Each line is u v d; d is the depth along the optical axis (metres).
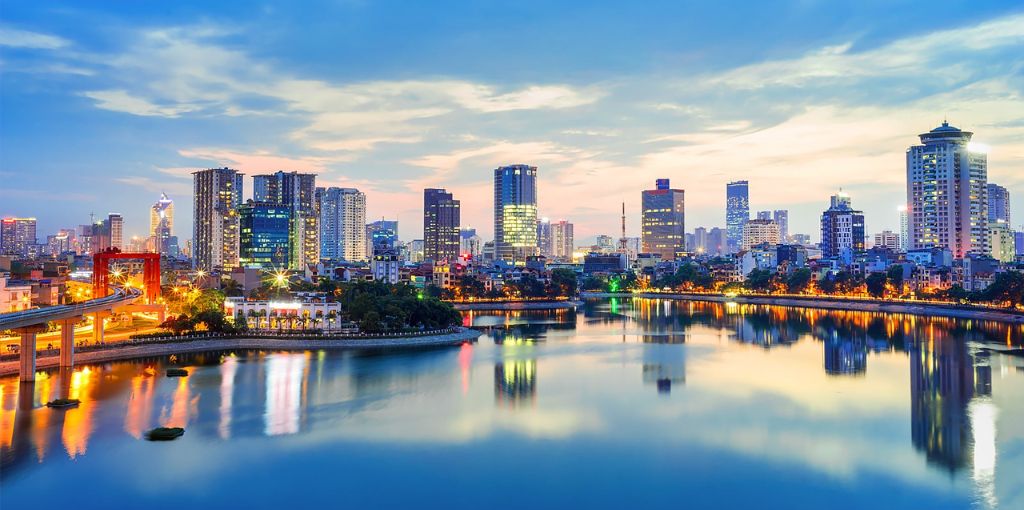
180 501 110.44
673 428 146.75
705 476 121.12
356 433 142.00
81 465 123.62
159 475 119.81
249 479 118.62
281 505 109.31
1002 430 144.12
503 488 115.88
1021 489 115.06
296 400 166.62
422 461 127.19
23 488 114.38
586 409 161.25
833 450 133.38
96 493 112.94
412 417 153.38
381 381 188.75
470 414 156.12
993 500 111.38
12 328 164.00
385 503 110.19
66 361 196.62
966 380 191.12
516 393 176.50
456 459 128.25
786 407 163.12
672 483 118.19
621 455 130.88
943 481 118.50
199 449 132.12
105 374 192.75
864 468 124.44
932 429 145.12
